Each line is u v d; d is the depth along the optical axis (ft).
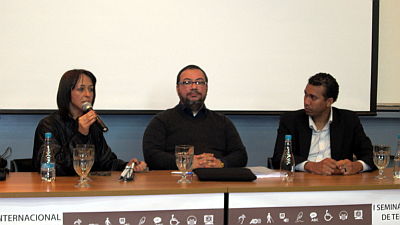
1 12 9.59
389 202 5.45
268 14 10.40
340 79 10.66
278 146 7.69
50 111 9.80
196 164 6.73
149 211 4.96
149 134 7.95
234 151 8.05
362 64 10.69
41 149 6.21
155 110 10.18
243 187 5.12
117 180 5.66
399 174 6.04
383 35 10.91
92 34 9.89
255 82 10.44
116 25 9.96
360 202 5.38
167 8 10.11
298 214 5.23
